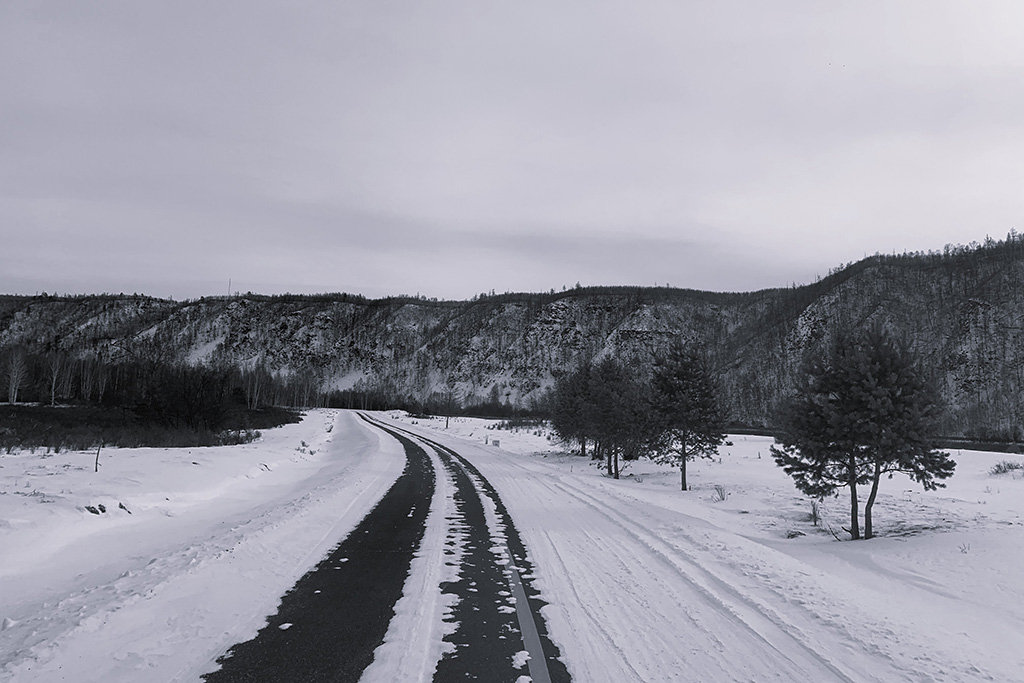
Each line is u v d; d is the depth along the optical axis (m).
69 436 27.77
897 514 14.34
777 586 7.44
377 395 150.88
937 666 5.01
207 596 6.83
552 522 12.45
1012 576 8.72
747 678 4.74
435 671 4.85
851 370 12.32
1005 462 23.80
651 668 4.94
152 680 4.62
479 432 55.09
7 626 5.72
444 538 10.64
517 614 6.40
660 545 10.04
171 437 29.95
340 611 6.45
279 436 42.22
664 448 21.98
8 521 8.80
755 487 19.23
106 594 6.71
